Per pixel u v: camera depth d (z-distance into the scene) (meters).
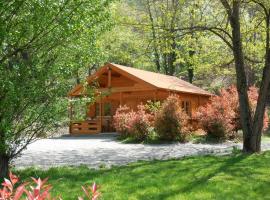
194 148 19.30
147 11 35.06
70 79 9.88
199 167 10.88
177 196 7.85
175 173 10.08
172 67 44.06
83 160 14.87
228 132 23.52
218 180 9.02
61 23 8.86
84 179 9.66
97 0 9.19
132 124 22.91
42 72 9.16
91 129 30.27
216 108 24.03
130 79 30.11
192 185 8.66
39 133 9.87
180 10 15.88
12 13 8.66
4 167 9.66
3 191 2.43
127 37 38.81
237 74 15.03
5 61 9.10
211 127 23.22
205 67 18.58
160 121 22.53
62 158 15.61
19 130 9.43
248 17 20.12
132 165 11.99
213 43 19.03
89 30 9.60
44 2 8.57
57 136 28.84
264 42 17.64
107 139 25.44
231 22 15.04
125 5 34.41
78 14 9.02
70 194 8.09
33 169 11.62
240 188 8.35
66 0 8.73
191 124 30.27
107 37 37.31
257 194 7.96
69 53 9.76
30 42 9.05
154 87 26.98
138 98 31.27
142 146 20.59
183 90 29.44
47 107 9.52
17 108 9.03
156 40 15.45
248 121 14.87
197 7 15.91
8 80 8.60
